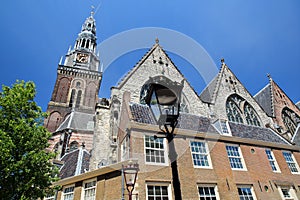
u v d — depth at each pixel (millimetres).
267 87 36406
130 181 10281
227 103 27500
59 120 43156
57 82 49062
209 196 13094
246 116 27875
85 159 19766
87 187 14023
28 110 13570
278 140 20922
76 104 46281
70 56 59312
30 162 11883
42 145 13352
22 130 12305
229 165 15195
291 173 17719
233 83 30734
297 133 25359
